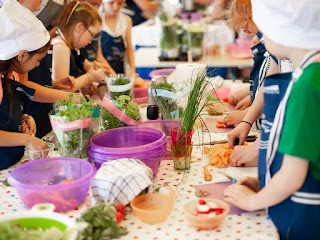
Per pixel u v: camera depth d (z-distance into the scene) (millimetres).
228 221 1252
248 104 2287
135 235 1189
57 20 2588
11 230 1101
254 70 2166
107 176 1309
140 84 2824
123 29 3779
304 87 1090
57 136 1559
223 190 1435
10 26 1640
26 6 2049
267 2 1198
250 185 1356
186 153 1584
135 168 1354
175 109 1971
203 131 1997
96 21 2693
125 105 1749
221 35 4055
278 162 1203
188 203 1289
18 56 1704
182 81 2123
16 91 1849
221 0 4402
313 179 1162
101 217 1146
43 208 1206
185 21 4645
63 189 1315
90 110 1576
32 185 1321
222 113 2264
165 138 1566
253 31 2111
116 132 1671
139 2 5340
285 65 1783
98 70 2654
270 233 1188
